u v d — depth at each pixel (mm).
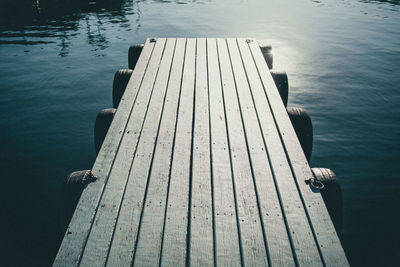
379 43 16625
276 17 21922
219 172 3525
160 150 3859
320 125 9562
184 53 7059
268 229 2850
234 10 23859
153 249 2646
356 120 9805
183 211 3025
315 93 11383
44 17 21656
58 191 6914
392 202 6727
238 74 6008
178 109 4773
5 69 13148
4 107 10227
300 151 3869
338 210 4246
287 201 3150
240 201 3150
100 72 13102
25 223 6055
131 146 3922
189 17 21672
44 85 11828
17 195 6758
